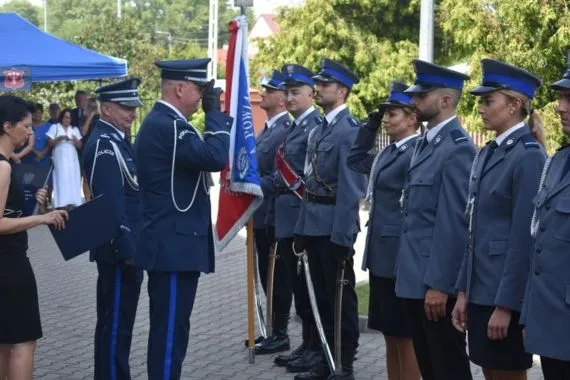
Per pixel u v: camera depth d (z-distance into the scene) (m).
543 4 15.07
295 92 8.67
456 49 25.58
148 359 6.89
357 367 8.53
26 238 6.56
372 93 26.00
